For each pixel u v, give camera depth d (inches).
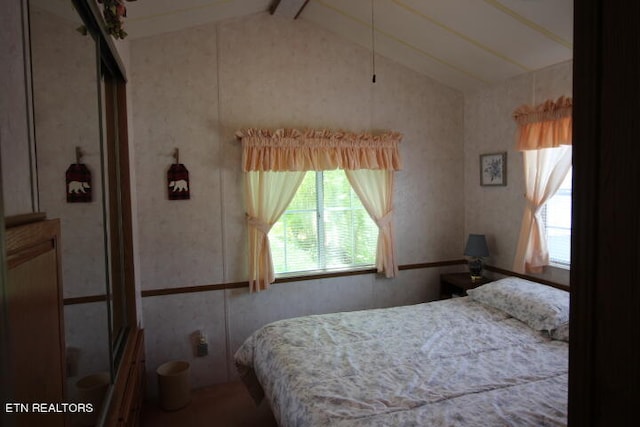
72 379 53.7
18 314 32.6
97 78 71.6
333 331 111.1
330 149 146.3
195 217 136.7
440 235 168.6
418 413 72.2
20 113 39.0
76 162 58.7
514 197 145.3
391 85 157.8
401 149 160.7
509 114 145.7
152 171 131.8
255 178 140.3
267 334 111.3
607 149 21.3
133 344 103.5
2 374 23.9
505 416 70.9
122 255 111.6
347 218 156.3
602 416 22.1
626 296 20.4
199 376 139.3
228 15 133.0
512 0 104.9
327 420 70.8
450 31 127.0
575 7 23.2
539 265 132.1
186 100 134.0
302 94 146.7
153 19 117.4
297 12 137.6
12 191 36.5
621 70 20.4
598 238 22.0
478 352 97.9
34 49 43.4
